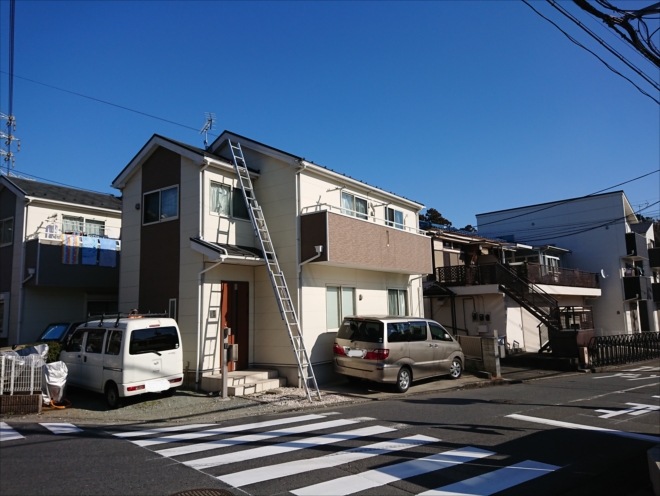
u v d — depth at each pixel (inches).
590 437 296.4
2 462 234.1
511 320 839.7
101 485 201.5
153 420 344.8
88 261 641.0
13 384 376.5
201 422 335.6
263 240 531.5
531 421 337.7
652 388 510.9
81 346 434.0
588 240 1191.6
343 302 565.6
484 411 371.2
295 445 266.1
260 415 359.3
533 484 211.6
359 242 538.0
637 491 212.1
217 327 487.5
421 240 681.0
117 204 783.1
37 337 617.9
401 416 349.1
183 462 233.9
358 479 211.9
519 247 1031.6
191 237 493.4
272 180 538.9
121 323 405.7
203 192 496.1
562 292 964.6
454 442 275.9
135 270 545.3
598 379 593.6
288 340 498.9
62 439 283.0
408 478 214.2
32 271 593.6
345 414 358.6
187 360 476.4
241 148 566.9
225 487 200.5
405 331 488.7
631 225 1272.1
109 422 340.8
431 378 555.8
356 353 468.8
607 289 1157.1
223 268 499.8
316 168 533.3
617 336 796.6
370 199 649.0
